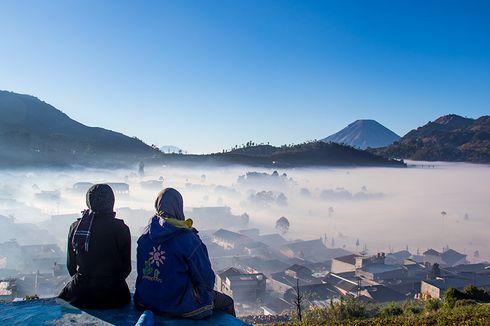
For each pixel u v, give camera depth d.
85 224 5.64
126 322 5.19
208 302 5.48
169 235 5.31
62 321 5.18
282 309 68.94
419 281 89.38
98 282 5.57
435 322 25.28
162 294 5.27
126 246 5.70
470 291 41.56
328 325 26.66
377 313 35.72
